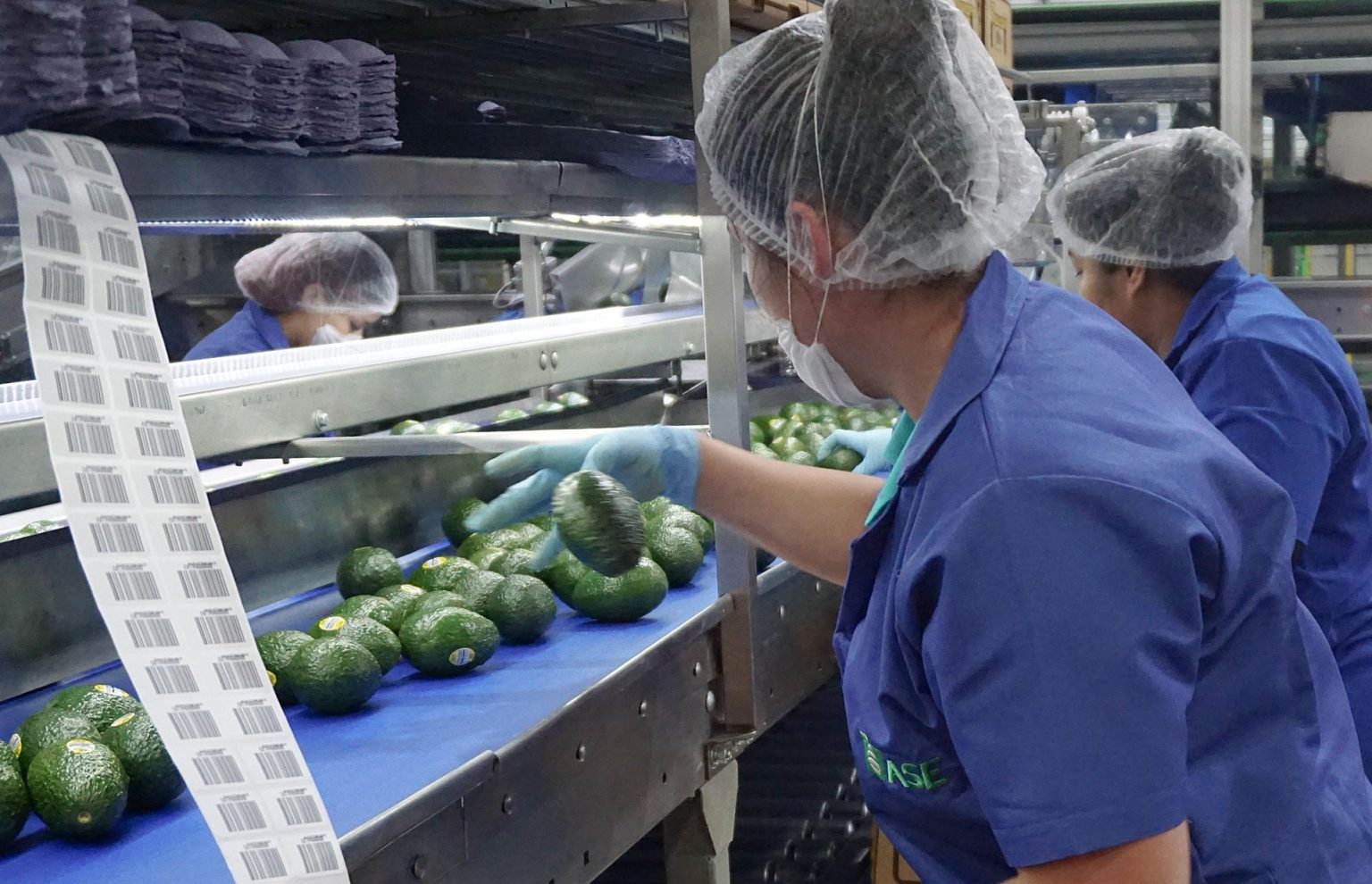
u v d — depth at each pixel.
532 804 1.38
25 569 1.55
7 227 1.01
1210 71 5.04
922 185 1.07
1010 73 3.68
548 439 1.70
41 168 0.90
